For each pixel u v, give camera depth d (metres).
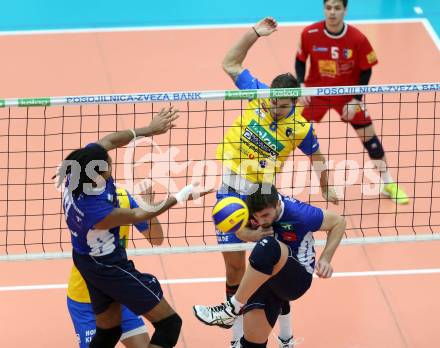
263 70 39.25
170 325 21.92
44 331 26.34
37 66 39.22
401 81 38.88
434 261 29.52
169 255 29.47
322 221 21.95
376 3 44.72
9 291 27.75
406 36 42.22
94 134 34.75
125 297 21.38
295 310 27.28
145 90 37.88
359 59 31.95
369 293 28.05
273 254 21.31
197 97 23.27
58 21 42.72
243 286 21.67
